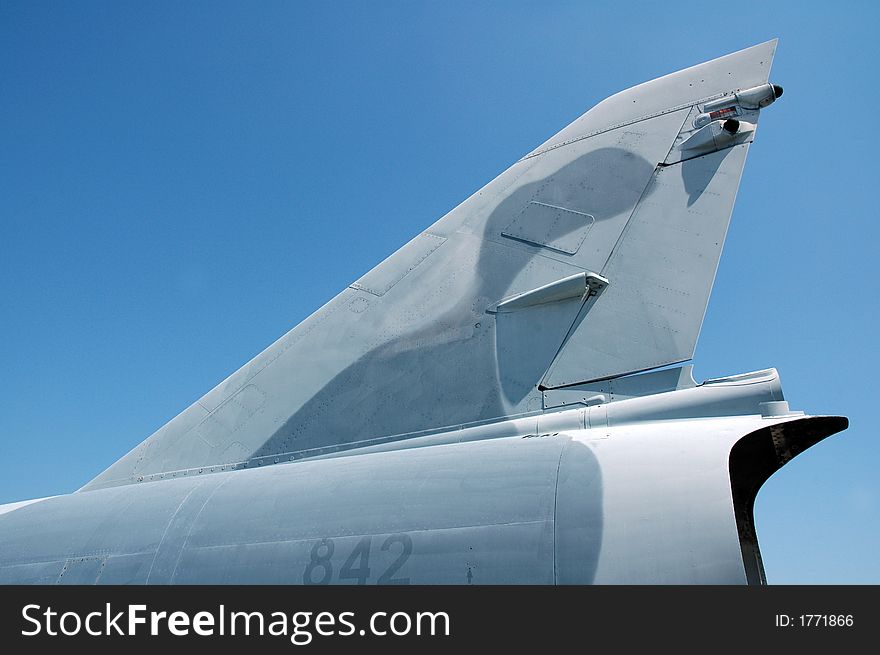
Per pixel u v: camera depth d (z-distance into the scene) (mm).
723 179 5234
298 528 4293
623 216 5398
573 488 3816
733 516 3445
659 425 4340
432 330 5590
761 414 4219
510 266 5582
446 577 3727
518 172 5953
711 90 5523
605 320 5148
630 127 5680
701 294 4977
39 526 5285
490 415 5152
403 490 4215
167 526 4762
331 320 5984
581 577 3488
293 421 5680
